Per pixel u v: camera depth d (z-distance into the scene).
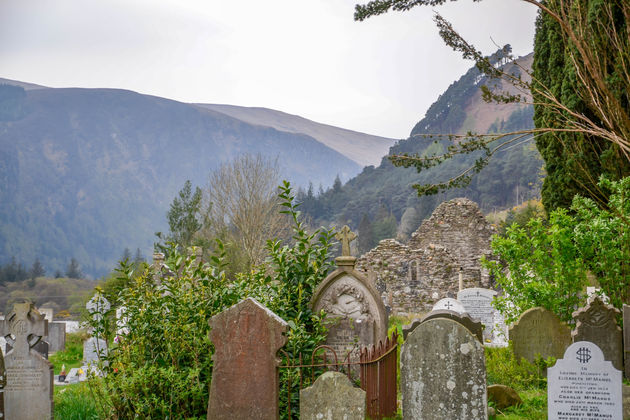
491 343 16.75
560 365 7.95
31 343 9.48
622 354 10.98
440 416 7.14
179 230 33.88
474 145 12.33
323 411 7.04
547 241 12.98
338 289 10.62
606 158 13.77
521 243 13.21
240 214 36.22
